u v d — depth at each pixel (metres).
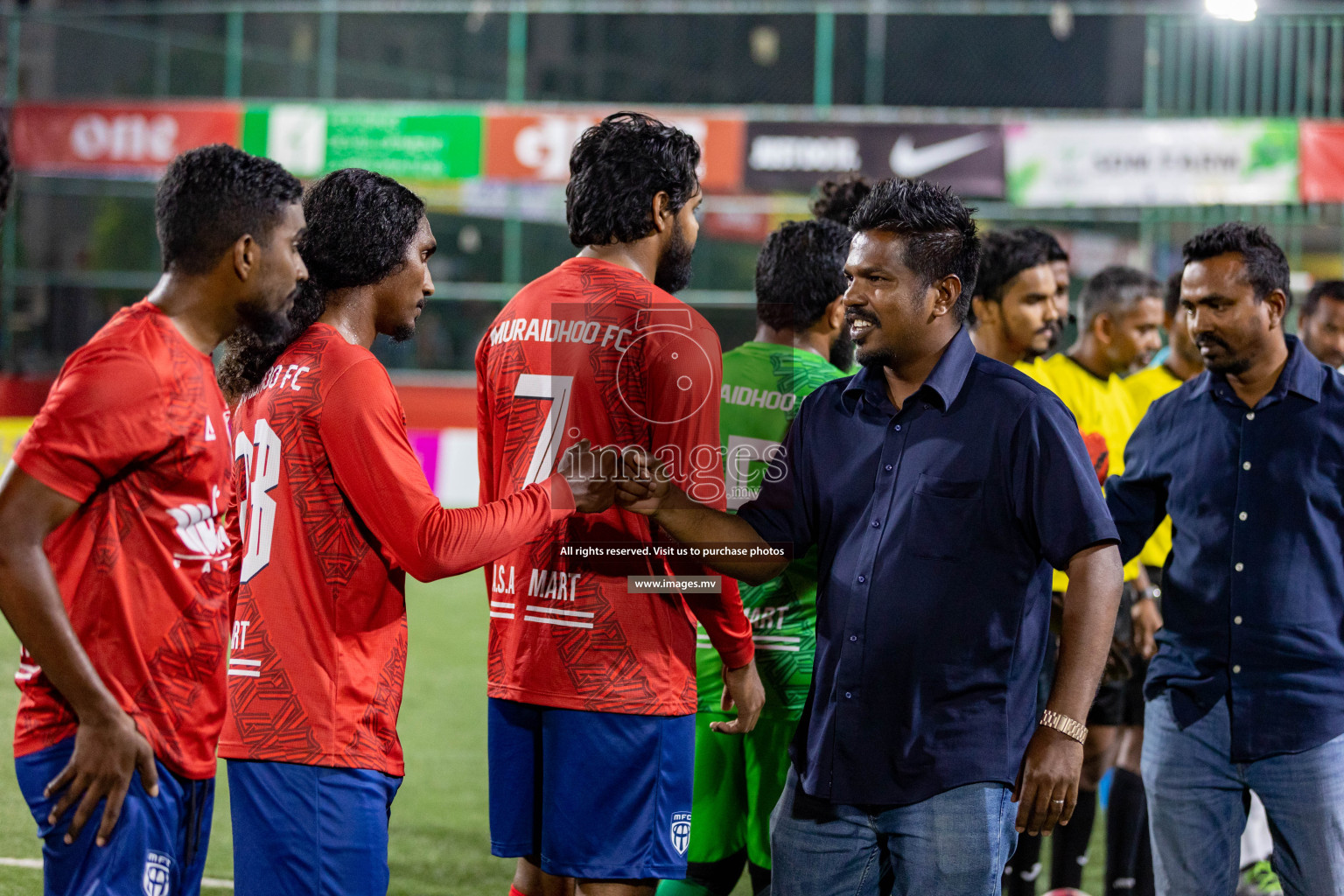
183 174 3.03
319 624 3.29
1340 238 16.44
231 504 3.53
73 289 18.03
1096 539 3.30
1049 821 3.29
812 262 4.38
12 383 16.84
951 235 3.42
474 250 20.97
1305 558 4.20
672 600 3.64
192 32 25.11
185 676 3.04
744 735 4.59
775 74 26.12
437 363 19.11
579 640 3.58
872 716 3.42
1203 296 4.25
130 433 2.85
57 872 2.92
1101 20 24.97
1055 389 5.96
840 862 3.51
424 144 16.00
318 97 22.39
